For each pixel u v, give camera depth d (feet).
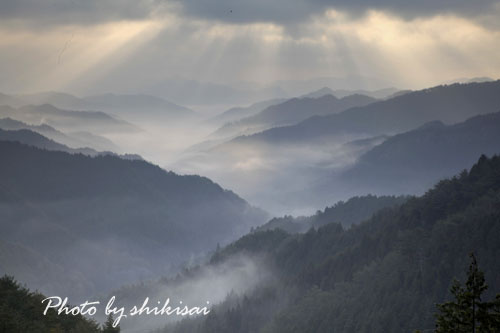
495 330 222.69
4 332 358.02
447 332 229.25
